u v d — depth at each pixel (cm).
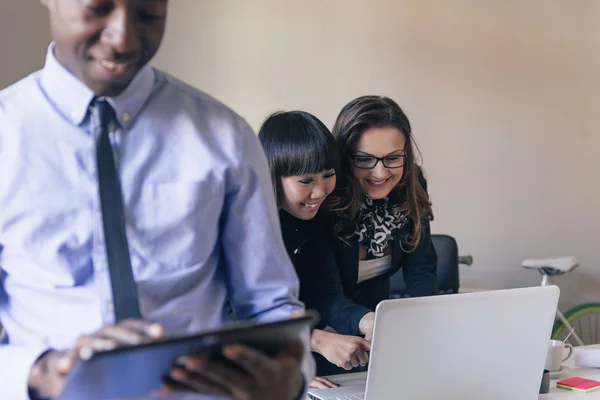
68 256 101
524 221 386
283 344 88
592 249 391
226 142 111
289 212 189
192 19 347
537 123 383
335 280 198
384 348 146
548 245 388
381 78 367
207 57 349
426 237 222
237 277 117
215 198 109
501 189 383
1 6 275
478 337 156
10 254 103
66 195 101
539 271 356
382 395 149
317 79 361
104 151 101
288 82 358
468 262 349
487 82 377
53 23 97
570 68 384
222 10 350
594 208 390
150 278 104
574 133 387
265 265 116
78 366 76
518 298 160
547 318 166
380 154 193
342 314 189
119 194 101
